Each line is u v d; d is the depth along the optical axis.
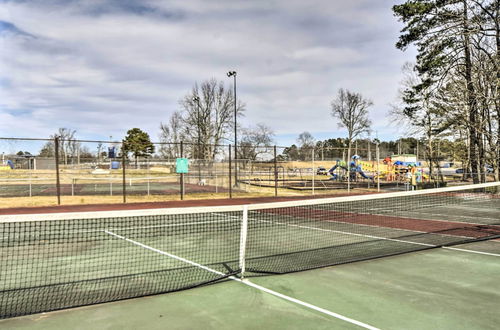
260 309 4.71
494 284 5.81
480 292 5.42
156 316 4.49
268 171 34.00
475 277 6.21
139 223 12.98
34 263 7.20
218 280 5.99
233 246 8.85
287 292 5.39
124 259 7.50
